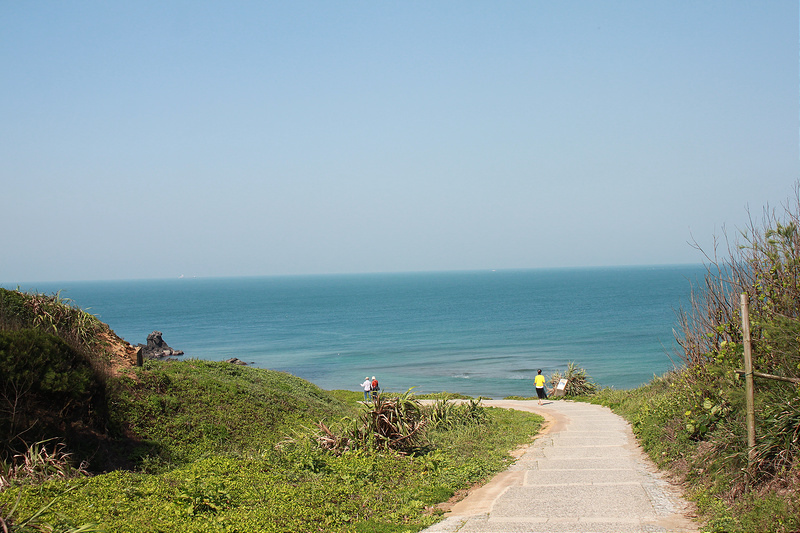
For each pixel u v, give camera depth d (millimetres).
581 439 16203
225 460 11461
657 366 56594
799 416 7719
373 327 106938
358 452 12727
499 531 7684
